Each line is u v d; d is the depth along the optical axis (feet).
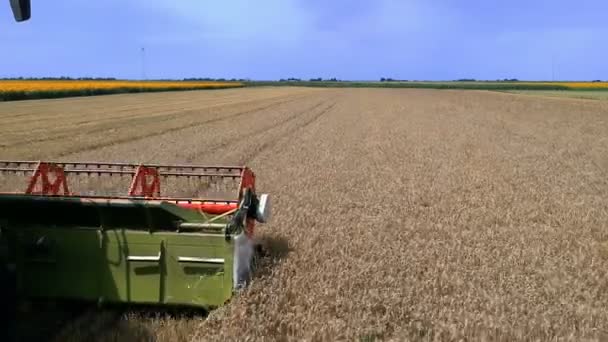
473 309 19.02
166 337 17.35
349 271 22.41
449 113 148.66
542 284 22.08
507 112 154.40
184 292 19.19
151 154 60.23
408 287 20.89
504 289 21.13
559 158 63.98
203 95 257.96
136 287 19.27
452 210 36.04
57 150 62.44
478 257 25.27
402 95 285.02
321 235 28.48
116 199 20.10
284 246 26.21
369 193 41.16
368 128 99.81
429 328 17.70
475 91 355.36
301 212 33.58
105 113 129.08
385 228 30.71
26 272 19.51
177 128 93.35
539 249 26.94
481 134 91.81
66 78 444.14
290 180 45.88
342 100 219.82
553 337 17.20
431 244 27.37
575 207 37.88
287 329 17.72
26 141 71.72
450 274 22.66
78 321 18.52
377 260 24.18
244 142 73.56
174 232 19.71
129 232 19.57
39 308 19.77
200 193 35.65
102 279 19.40
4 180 42.01
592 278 22.79
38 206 20.35
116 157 57.62
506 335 17.13
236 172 41.88
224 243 19.15
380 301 19.58
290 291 20.15
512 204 38.58
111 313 19.25
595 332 17.69
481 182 47.34
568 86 446.19
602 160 63.00
